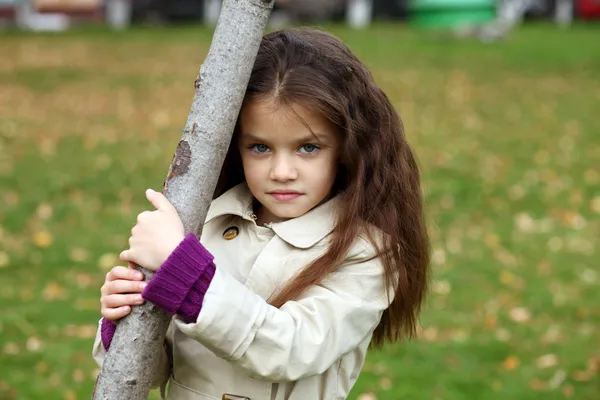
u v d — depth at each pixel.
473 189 8.35
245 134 2.04
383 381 4.64
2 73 14.05
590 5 21.72
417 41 17.66
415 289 2.24
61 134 10.33
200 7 21.86
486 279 6.17
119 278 1.85
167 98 12.62
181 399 2.13
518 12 21.86
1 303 5.59
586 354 5.04
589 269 6.46
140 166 9.03
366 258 2.07
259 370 1.89
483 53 16.27
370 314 2.05
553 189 8.45
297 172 2.03
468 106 12.16
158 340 1.85
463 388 4.60
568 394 4.55
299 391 2.08
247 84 1.88
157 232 1.81
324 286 2.04
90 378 4.69
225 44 1.81
